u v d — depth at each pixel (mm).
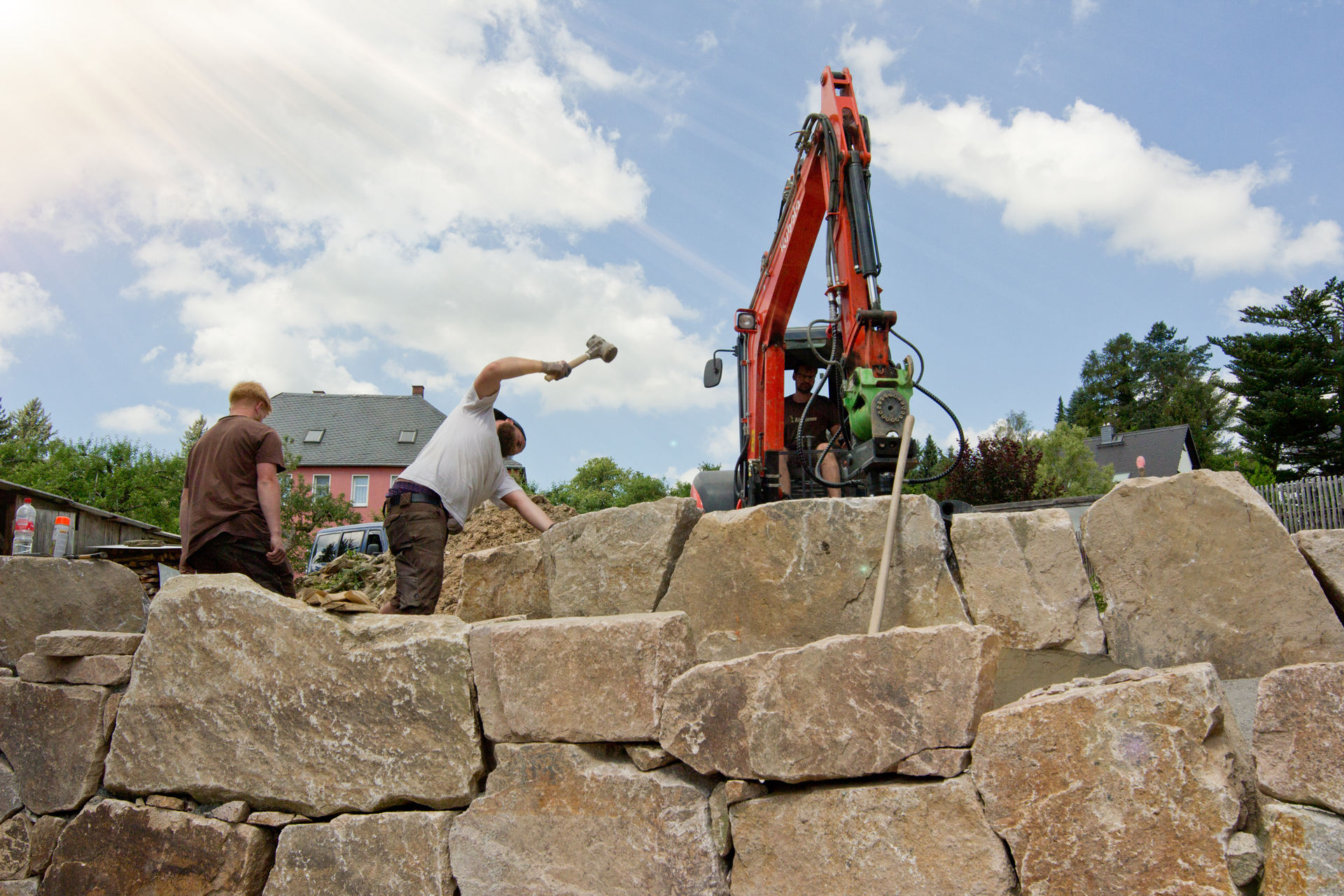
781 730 2127
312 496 26297
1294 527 13961
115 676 2951
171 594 2906
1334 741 1678
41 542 7051
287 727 2691
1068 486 33625
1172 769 1766
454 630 2602
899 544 2596
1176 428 41844
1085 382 74375
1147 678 2000
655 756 2297
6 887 2881
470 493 3719
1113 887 1771
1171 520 2432
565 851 2340
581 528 3006
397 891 2473
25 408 58750
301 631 2732
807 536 2660
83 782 2887
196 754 2777
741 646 2684
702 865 2191
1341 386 30312
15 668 3250
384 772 2562
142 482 36969
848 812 2059
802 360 7363
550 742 2424
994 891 1881
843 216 5641
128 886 2748
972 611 2582
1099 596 2922
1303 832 1648
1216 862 1703
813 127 6410
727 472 7844
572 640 2408
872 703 2059
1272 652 2271
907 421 2721
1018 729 1910
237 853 2646
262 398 3832
